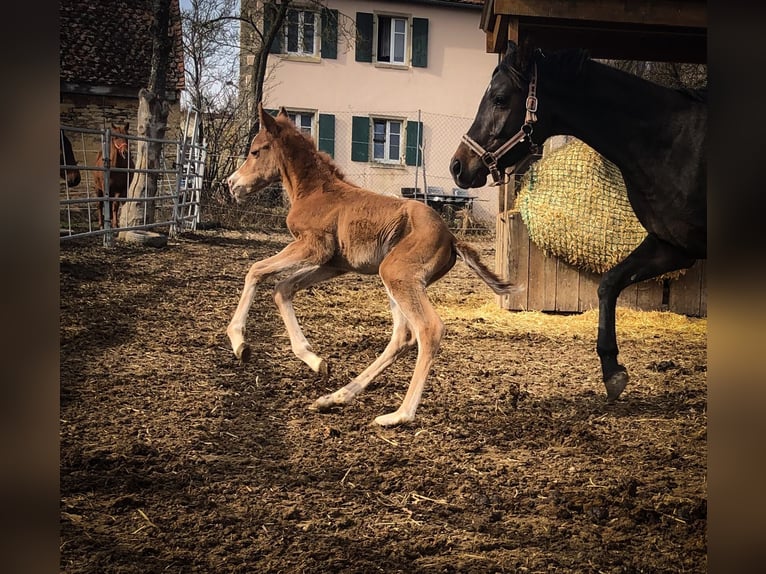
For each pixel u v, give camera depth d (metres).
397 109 23.92
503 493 3.16
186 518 2.76
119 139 12.28
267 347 5.96
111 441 3.61
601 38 8.66
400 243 4.18
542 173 8.52
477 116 4.90
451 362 5.87
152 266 9.77
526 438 3.99
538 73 4.62
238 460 3.45
